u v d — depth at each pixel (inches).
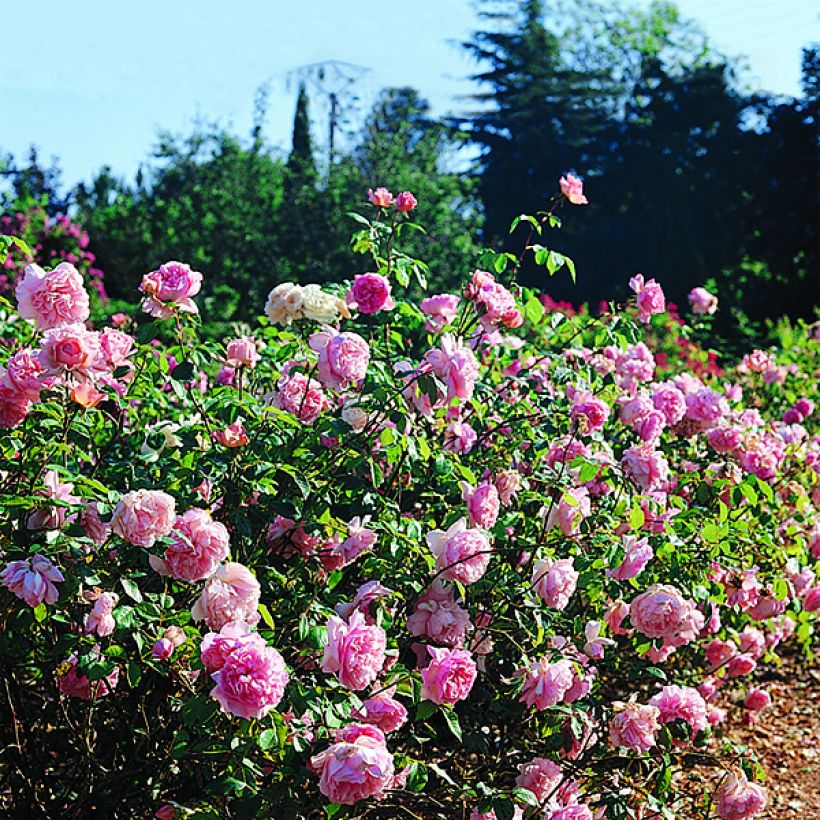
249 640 78.7
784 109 1053.2
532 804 100.1
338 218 604.1
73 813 109.3
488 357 153.7
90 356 91.9
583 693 115.2
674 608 118.4
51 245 563.8
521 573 118.6
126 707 108.5
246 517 103.7
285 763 85.7
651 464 131.9
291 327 127.9
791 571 152.6
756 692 181.3
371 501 107.4
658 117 1155.3
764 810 164.7
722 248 1064.2
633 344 165.8
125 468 104.3
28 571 85.0
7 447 97.9
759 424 179.9
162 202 748.0
